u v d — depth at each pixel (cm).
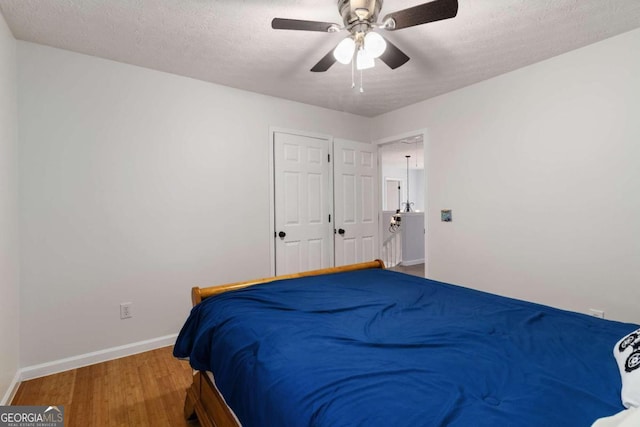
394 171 953
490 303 163
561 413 74
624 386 81
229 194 294
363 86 296
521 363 99
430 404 77
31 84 212
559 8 182
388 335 121
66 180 223
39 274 214
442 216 322
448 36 211
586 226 227
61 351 221
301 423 77
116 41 213
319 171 354
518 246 265
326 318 139
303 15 187
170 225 264
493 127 279
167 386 201
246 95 304
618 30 205
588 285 226
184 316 271
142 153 252
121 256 244
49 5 174
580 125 229
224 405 134
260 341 115
